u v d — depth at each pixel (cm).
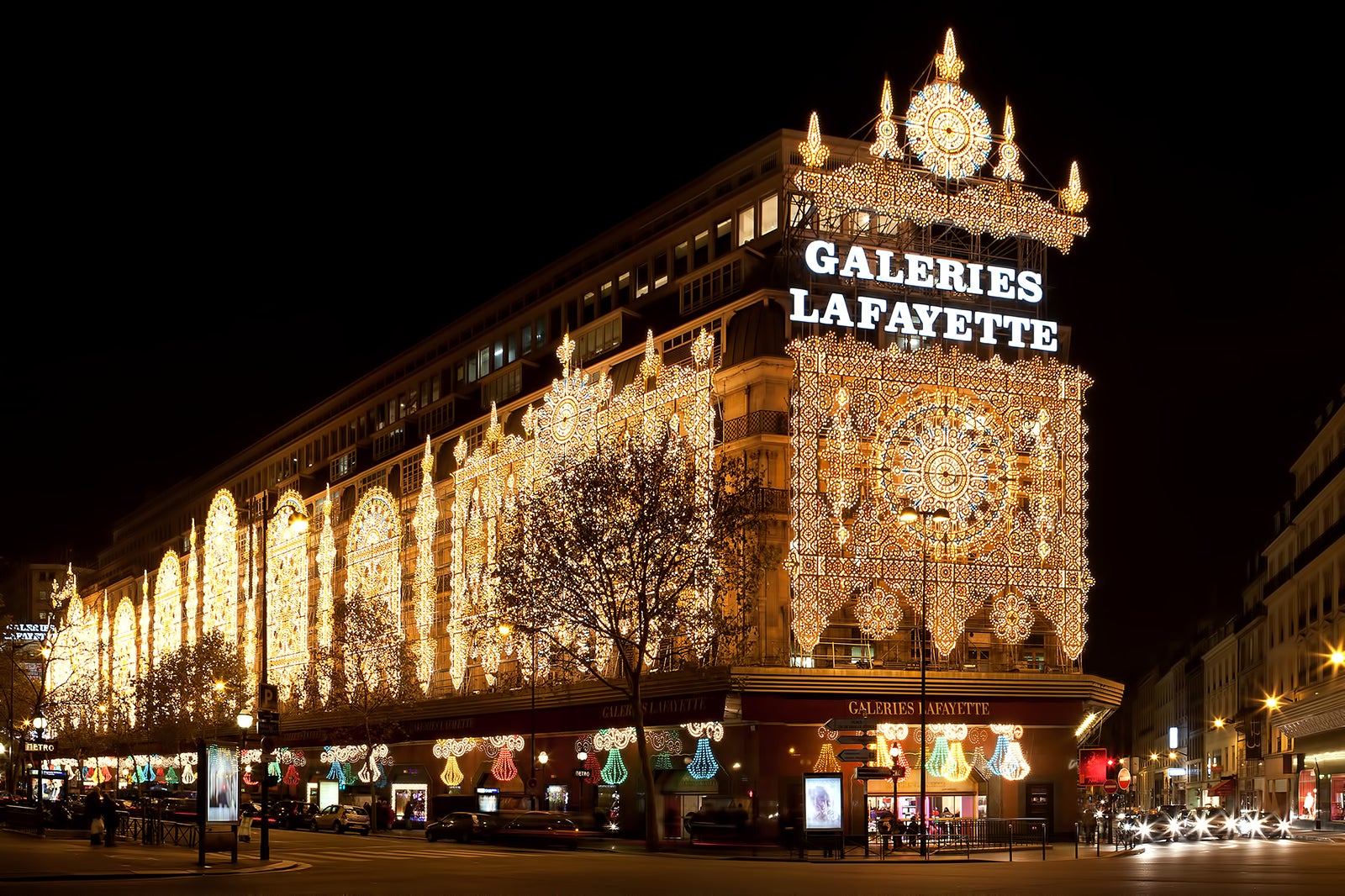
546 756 7475
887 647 6750
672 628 6438
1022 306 7362
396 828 8450
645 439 6812
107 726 14000
